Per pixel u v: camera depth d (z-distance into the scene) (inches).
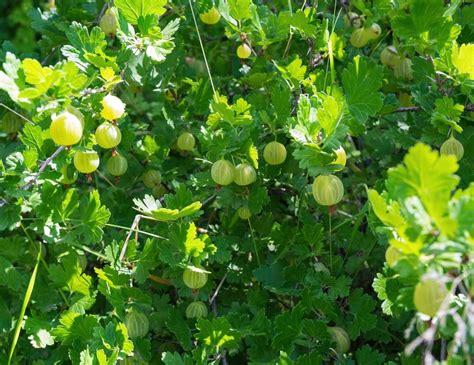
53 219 27.0
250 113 28.8
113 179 33.9
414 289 21.8
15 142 33.2
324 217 30.1
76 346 26.9
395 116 33.1
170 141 32.6
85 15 32.9
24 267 29.5
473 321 20.4
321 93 26.9
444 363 20.9
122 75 28.1
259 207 28.8
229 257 28.4
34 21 33.7
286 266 29.4
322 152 24.6
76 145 26.3
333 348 27.6
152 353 29.7
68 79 24.3
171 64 32.4
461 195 20.1
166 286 30.6
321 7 32.4
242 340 29.9
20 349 30.0
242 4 29.3
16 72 23.9
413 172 19.4
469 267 20.4
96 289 30.0
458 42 30.7
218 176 27.5
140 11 27.1
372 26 32.2
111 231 31.0
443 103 26.9
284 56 31.6
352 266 29.7
